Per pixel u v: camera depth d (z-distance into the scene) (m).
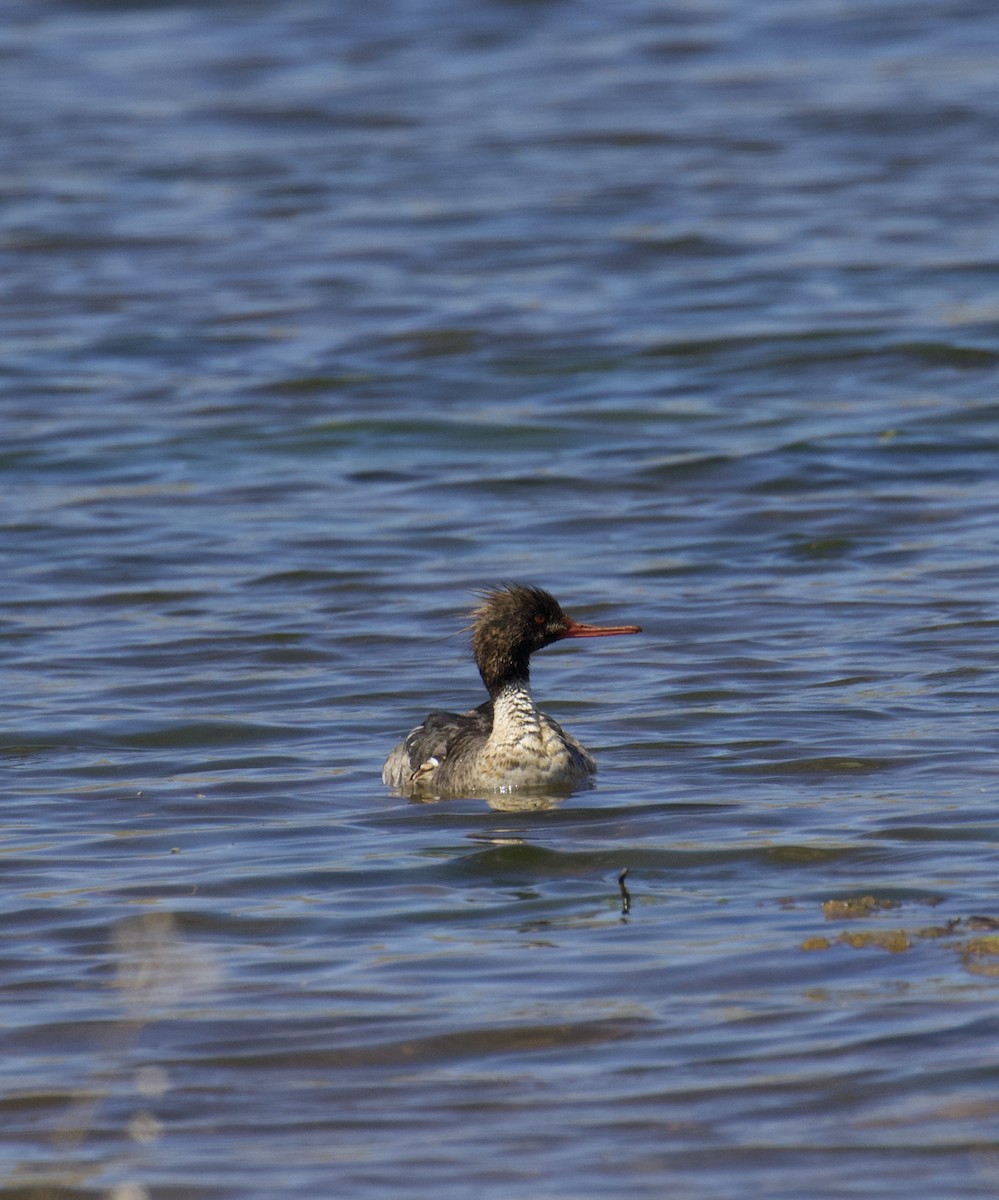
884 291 29.72
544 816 12.73
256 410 25.38
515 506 21.64
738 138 39.62
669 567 19.27
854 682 15.51
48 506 21.84
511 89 43.97
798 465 22.58
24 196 36.62
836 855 11.57
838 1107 8.37
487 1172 7.94
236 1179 7.95
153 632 17.62
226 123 41.62
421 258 32.56
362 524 21.08
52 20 51.62
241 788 13.58
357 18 50.94
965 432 23.53
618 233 33.62
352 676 16.36
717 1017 9.27
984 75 43.47
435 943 10.40
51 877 11.66
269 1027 9.34
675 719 14.87
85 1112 8.56
